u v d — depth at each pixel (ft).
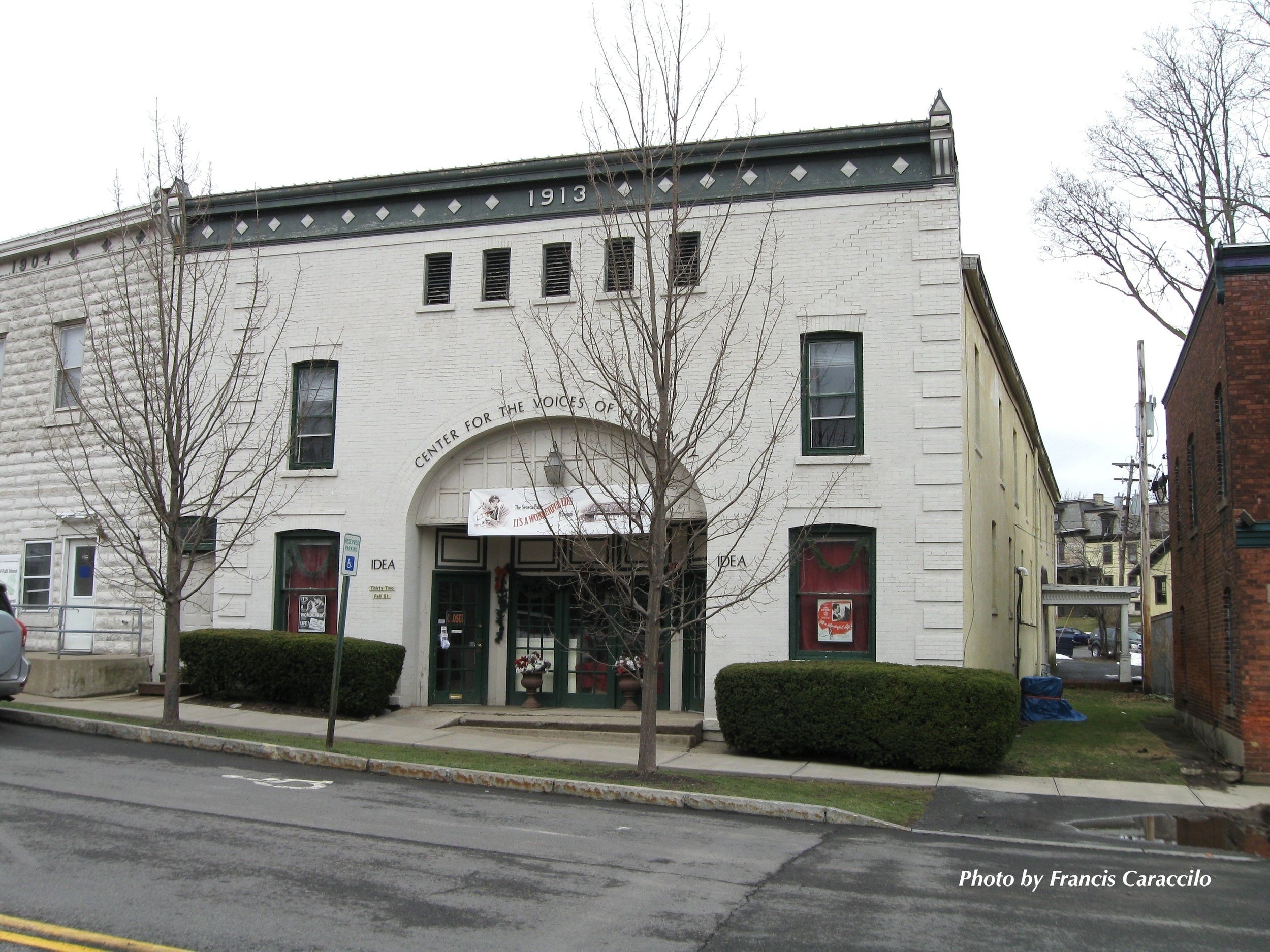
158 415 51.08
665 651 60.08
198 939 20.13
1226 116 87.15
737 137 52.26
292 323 62.85
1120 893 26.81
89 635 66.85
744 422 54.13
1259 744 44.39
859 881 27.02
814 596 53.31
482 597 63.52
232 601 62.23
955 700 45.85
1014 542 85.61
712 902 24.44
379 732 51.57
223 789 35.29
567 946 20.72
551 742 51.78
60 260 71.20
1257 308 46.19
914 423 52.65
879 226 54.19
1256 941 22.79
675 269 46.83
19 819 29.09
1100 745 54.03
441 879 25.08
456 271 60.64
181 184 59.16
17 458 71.15
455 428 59.57
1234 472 45.83
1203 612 56.34
